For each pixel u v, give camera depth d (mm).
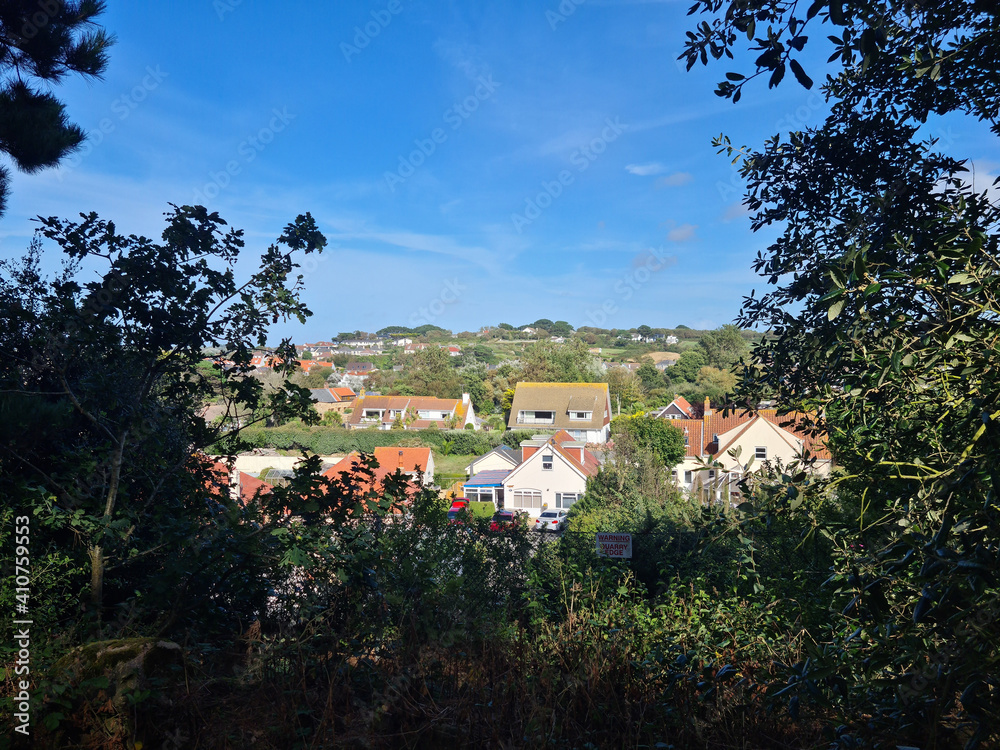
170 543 4246
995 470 2004
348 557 4262
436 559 5887
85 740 2994
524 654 4402
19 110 6797
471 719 3404
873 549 2525
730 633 4645
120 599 5047
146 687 3191
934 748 2127
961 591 1988
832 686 2477
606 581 7785
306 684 3924
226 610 4598
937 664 2166
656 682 4105
